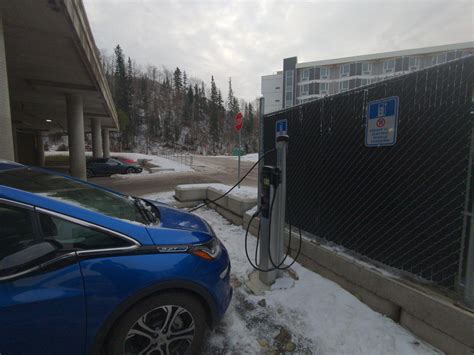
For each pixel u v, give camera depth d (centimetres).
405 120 216
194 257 179
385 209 237
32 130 2853
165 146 6275
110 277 147
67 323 138
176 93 7850
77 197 194
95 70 985
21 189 164
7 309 124
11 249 138
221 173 1691
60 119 2120
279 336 206
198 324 181
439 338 184
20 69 933
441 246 196
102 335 147
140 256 159
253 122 7925
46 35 684
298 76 3800
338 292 260
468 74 173
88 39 823
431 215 202
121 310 150
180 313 173
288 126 369
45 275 135
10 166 220
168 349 169
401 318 211
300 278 294
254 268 297
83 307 141
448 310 178
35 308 130
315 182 323
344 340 199
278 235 283
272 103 4094
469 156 174
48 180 207
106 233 155
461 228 183
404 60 3206
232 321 224
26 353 132
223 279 198
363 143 255
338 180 288
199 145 6800
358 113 260
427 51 3064
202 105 7850
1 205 138
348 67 3506
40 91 1213
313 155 324
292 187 368
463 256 182
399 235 226
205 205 655
